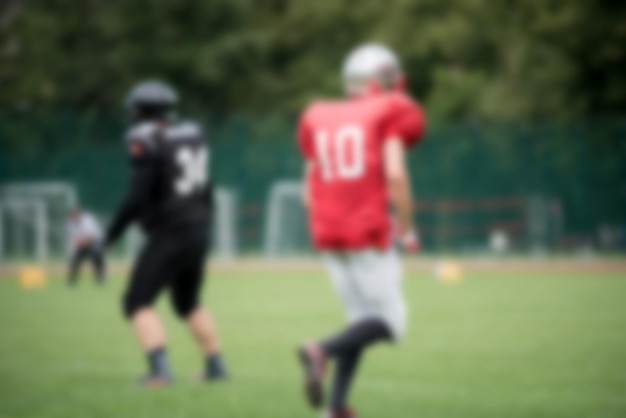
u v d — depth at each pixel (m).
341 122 22.42
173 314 55.72
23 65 166.62
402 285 77.81
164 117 30.91
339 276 22.97
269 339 42.88
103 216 126.81
